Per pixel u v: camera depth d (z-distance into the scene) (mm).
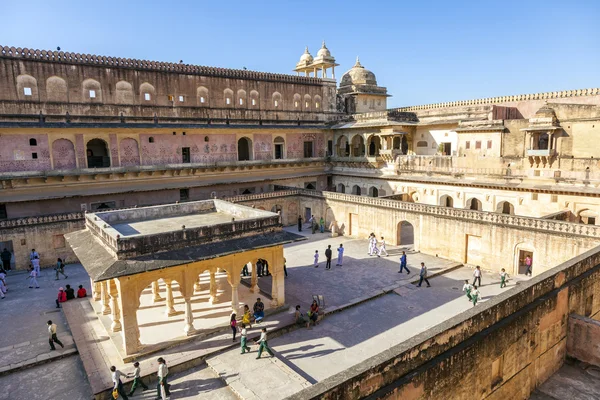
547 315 12312
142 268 14148
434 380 8828
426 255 26500
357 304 19406
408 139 39938
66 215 26188
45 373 14336
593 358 13156
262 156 39250
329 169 44000
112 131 30594
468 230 24125
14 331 17172
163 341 15484
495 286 20797
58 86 29141
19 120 27594
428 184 33688
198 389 13266
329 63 45250
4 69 27141
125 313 14375
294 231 35031
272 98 40438
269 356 14867
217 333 16422
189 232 15836
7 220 24281
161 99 33594
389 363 8016
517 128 28547
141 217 19891
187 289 15734
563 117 26688
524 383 11719
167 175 33312
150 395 13023
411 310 18656
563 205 25562
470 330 9820
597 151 25359
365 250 28266
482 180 30203
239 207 20203
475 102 36594
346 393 7309
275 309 18203
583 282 14109
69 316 18219
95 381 13367
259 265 23641
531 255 22844
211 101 36375
